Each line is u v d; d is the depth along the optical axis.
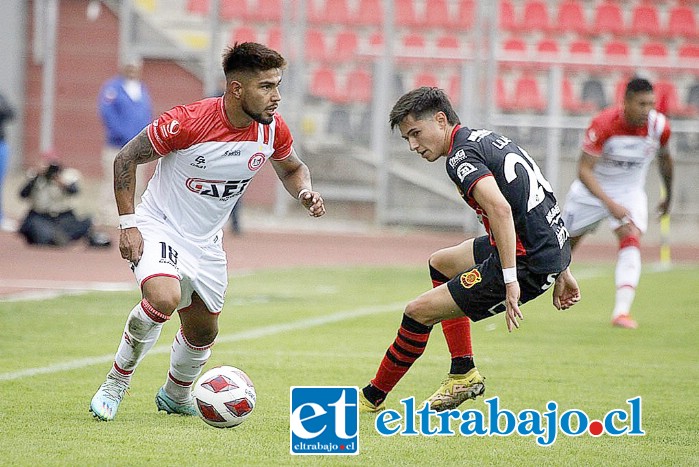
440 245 55.34
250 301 33.75
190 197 16.91
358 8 70.81
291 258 47.97
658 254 53.44
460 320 17.91
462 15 71.00
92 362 22.55
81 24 69.12
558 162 57.53
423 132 17.14
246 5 70.88
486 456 15.27
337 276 41.50
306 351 24.56
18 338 25.52
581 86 68.12
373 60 61.78
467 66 59.12
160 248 16.67
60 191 47.78
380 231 61.22
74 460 14.30
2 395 18.88
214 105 16.67
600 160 29.89
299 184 17.89
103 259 44.25
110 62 69.19
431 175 61.56
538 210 16.97
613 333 28.52
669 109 65.06
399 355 17.66
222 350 24.53
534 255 16.92
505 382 21.20
